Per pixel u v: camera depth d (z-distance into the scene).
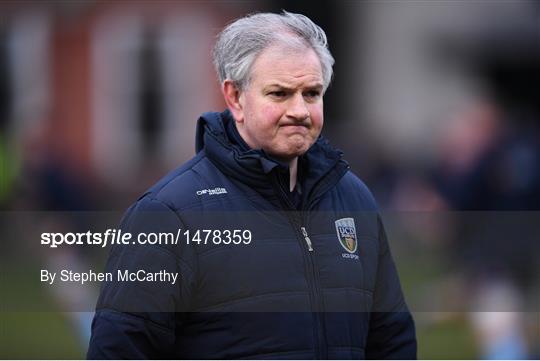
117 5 33.62
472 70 28.59
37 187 26.53
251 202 7.13
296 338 6.93
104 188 29.42
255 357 6.87
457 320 18.53
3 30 33.62
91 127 32.34
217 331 6.92
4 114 31.12
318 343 7.03
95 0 33.66
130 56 33.41
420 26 29.81
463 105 26.45
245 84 7.12
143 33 33.53
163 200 7.00
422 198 22.64
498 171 21.88
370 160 26.16
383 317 8.05
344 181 7.95
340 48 29.88
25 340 16.52
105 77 33.31
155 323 6.78
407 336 8.10
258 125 7.03
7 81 33.16
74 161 29.59
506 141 22.59
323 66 7.21
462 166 22.47
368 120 28.31
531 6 29.41
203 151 7.49
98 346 6.75
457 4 29.47
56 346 16.36
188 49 33.25
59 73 33.66
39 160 27.42
